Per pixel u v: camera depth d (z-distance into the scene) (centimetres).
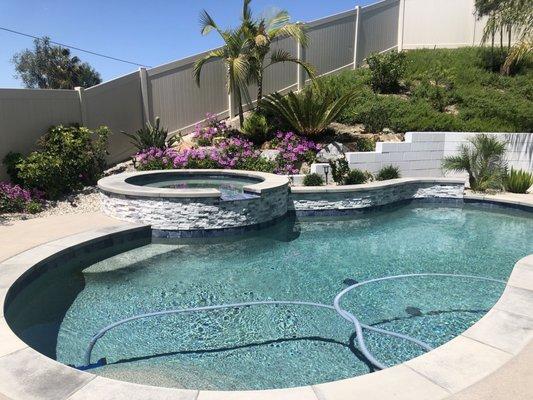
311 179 977
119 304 480
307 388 265
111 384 269
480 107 1262
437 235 781
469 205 1024
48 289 518
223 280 556
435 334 417
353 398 255
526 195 1016
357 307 478
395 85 1420
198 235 728
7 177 852
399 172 1108
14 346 316
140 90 1160
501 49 1494
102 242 635
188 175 1004
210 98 1295
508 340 326
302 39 1148
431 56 1584
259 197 773
